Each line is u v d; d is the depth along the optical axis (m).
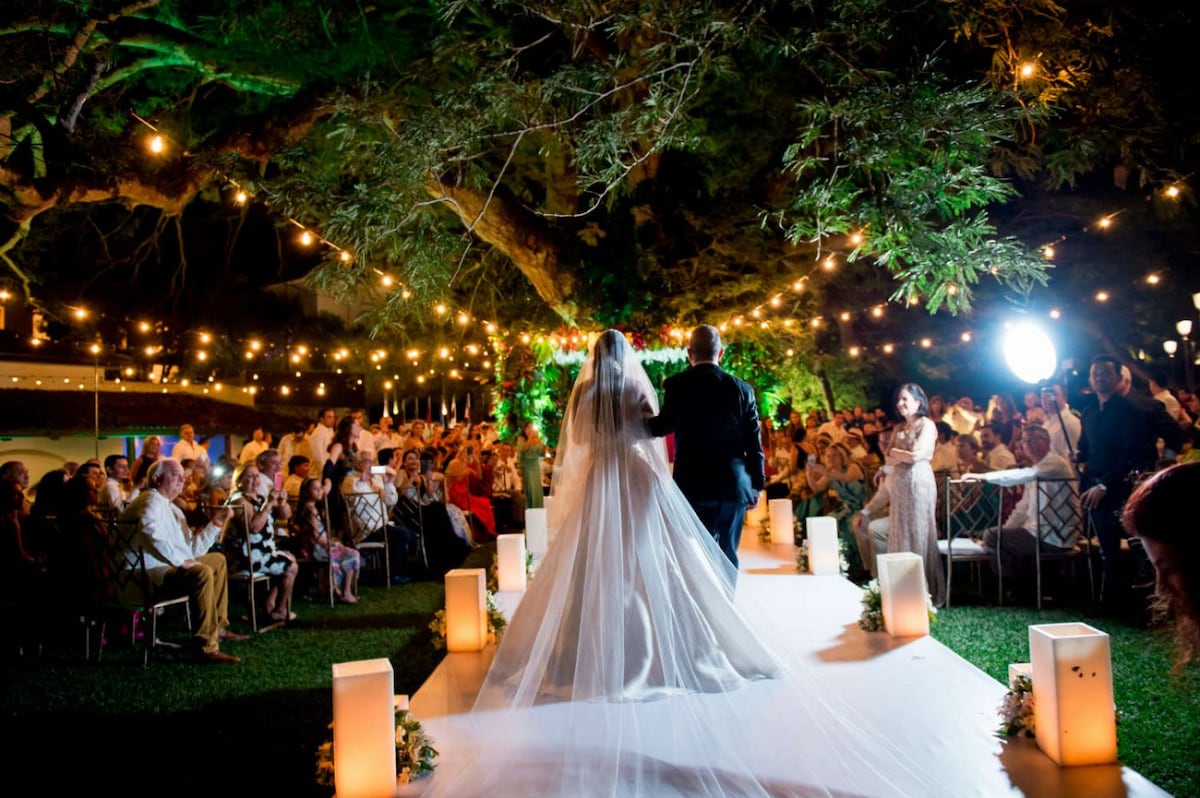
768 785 3.86
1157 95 9.84
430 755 4.27
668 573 5.19
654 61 8.20
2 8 8.92
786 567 9.01
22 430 18.50
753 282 12.93
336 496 10.49
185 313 23.53
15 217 8.39
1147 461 7.33
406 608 8.88
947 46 10.00
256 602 9.38
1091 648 4.04
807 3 8.02
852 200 7.77
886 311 22.28
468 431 18.70
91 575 7.06
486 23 10.80
